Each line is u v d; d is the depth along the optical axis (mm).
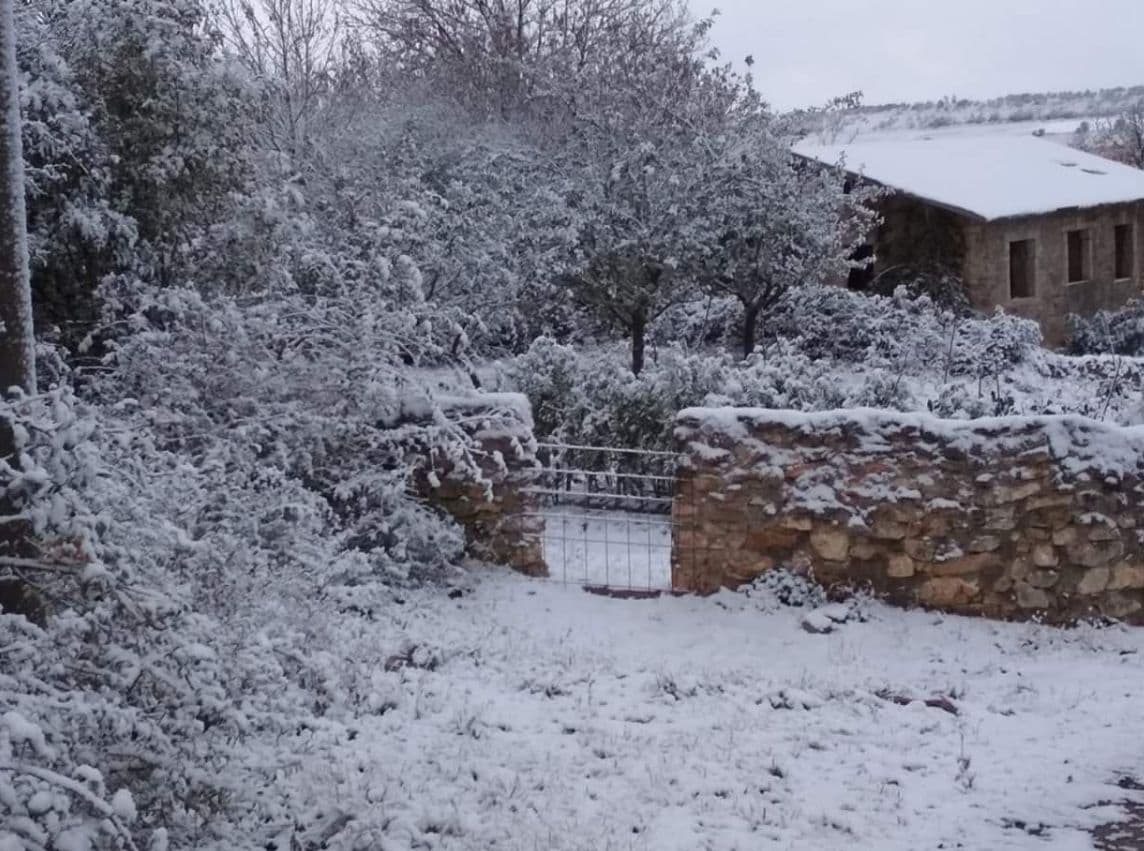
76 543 4426
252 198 10812
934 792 6035
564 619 8883
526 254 16672
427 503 9766
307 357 9742
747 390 11625
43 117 10031
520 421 9789
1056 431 8672
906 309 19203
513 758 6391
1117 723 6957
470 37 25641
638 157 17016
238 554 5984
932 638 8492
